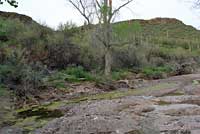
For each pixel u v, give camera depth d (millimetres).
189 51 53531
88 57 29391
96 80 24609
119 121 12234
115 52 33938
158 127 11203
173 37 73562
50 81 22297
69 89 21875
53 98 19828
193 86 20859
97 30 29625
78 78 24500
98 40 30984
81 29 34469
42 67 24031
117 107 15039
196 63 45438
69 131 11656
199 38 75688
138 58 35625
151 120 12133
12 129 12938
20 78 19938
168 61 42656
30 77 20469
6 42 26281
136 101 16094
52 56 26891
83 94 21375
